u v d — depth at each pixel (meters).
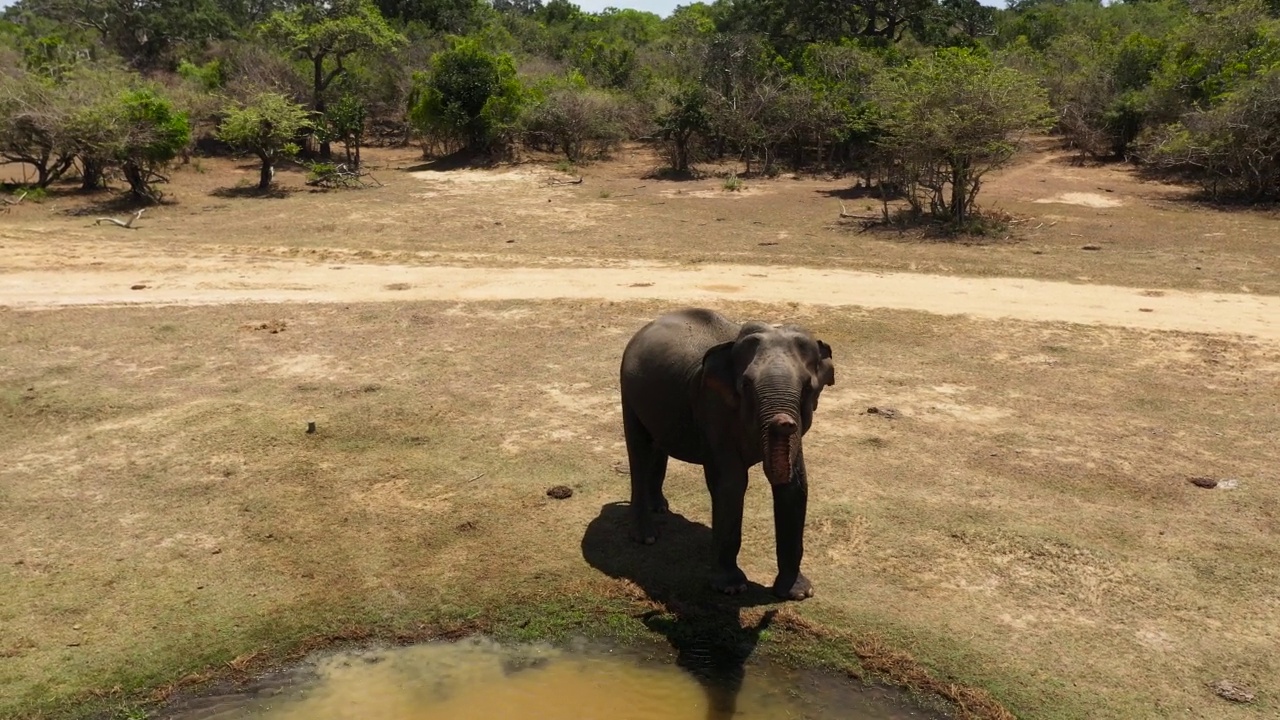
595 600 6.89
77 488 8.81
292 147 35.12
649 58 59.06
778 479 5.23
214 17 61.28
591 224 26.03
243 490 8.73
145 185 31.56
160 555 7.52
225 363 12.92
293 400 11.33
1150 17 59.09
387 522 8.07
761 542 7.64
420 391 11.63
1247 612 6.63
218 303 16.47
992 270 19.11
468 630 6.59
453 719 5.72
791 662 6.20
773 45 58.94
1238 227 23.94
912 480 8.91
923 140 24.92
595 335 14.23
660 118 39.00
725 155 43.75
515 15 77.56
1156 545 7.60
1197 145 29.41
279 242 23.22
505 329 14.62
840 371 12.44
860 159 38.25
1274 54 31.59
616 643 6.46
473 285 17.80
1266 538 7.72
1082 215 26.52
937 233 24.05
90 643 6.33
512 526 7.98
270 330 14.61
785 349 5.68
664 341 7.09
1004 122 24.11
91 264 20.09
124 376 12.34
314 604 6.83
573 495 8.58
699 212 28.38
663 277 18.50
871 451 9.64
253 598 6.90
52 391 11.63
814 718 5.69
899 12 61.31
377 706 5.83
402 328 14.73
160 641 6.37
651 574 7.21
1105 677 5.92
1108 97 38.38
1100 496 8.59
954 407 11.06
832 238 23.62
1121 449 9.77
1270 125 28.08
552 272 19.03
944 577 7.12
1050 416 10.77
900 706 5.77
